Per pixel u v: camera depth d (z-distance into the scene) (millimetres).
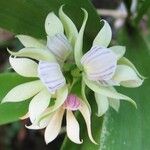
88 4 125
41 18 121
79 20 125
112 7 193
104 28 109
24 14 120
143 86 133
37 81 107
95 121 123
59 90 106
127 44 147
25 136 212
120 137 117
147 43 150
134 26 153
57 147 205
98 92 106
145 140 120
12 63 106
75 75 110
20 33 122
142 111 126
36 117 105
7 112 126
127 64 111
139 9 147
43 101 106
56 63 104
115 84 107
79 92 109
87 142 121
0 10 119
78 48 107
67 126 108
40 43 111
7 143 215
